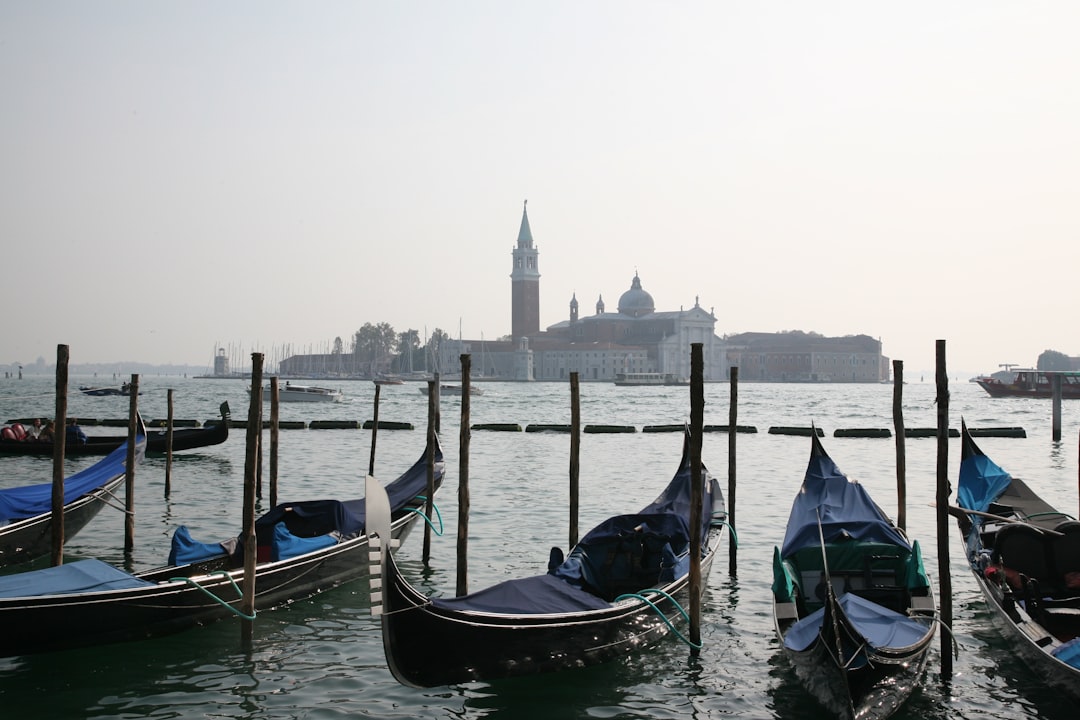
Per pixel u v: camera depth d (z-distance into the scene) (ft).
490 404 325.01
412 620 36.76
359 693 39.22
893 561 45.57
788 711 37.70
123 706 37.68
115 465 70.13
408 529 62.90
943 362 41.70
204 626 46.39
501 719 36.96
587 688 39.93
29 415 220.23
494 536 69.00
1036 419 228.43
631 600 43.60
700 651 44.27
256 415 46.39
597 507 83.46
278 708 37.63
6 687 39.42
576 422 58.90
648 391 486.79
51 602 40.88
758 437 168.55
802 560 46.19
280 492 94.53
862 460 129.90
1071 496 94.48
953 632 46.24
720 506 62.49
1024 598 43.27
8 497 59.47
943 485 41.55
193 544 48.52
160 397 347.36
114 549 64.23
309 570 51.37
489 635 38.70
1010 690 39.32
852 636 35.55
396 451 139.74
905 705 37.68
